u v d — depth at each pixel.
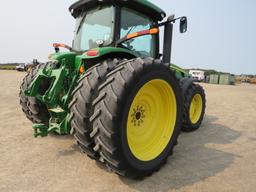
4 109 5.33
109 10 3.08
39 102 3.26
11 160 2.69
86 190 2.14
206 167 2.73
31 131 3.75
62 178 2.33
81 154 2.91
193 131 4.32
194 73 37.19
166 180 2.39
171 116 2.78
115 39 3.02
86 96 2.29
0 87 9.94
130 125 2.46
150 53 3.63
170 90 2.69
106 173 2.46
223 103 8.02
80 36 3.51
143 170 2.34
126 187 2.22
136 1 3.06
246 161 2.95
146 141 2.64
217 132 4.27
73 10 3.56
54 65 3.20
